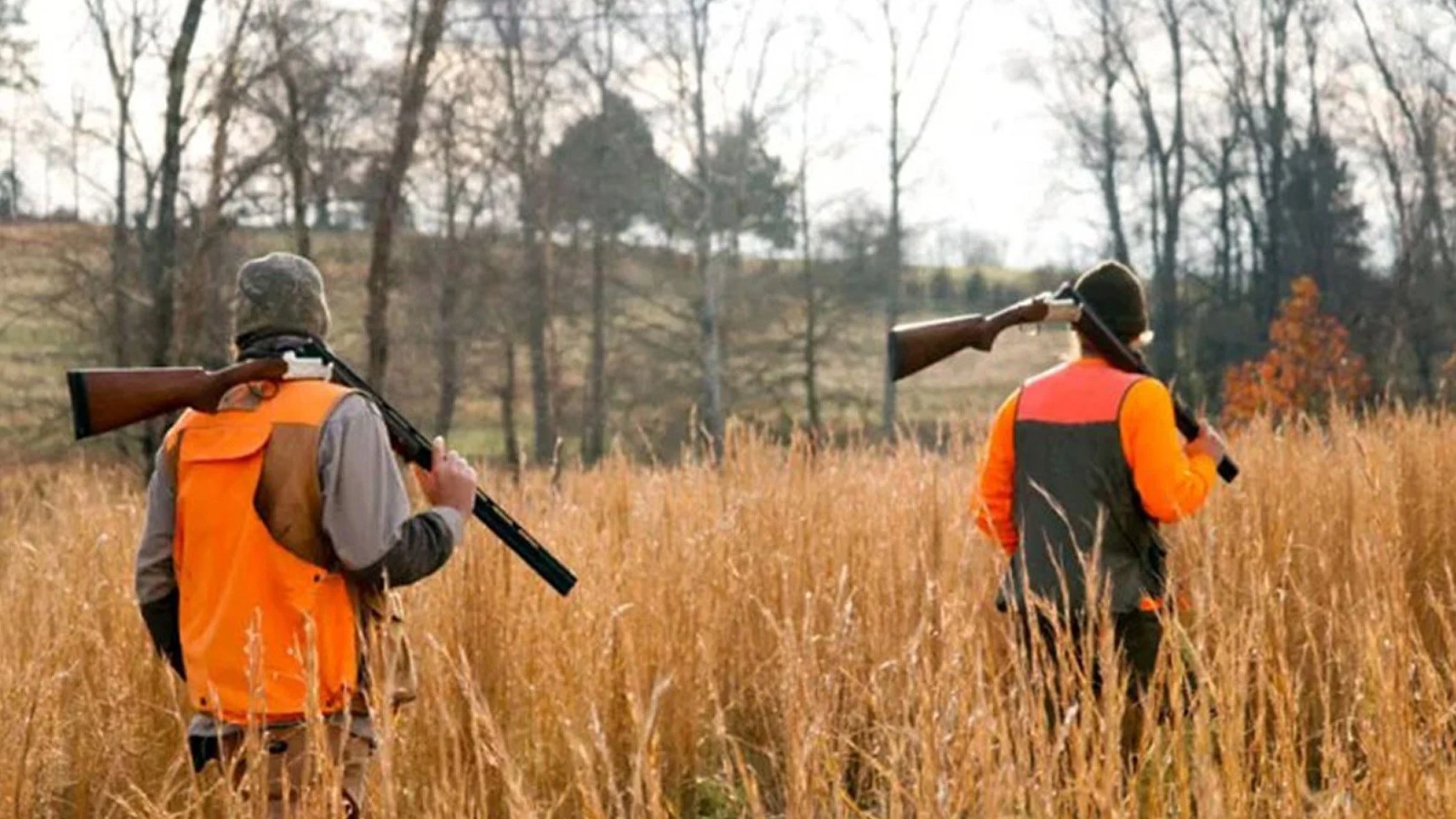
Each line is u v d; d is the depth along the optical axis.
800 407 46.28
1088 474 5.35
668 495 7.34
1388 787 3.64
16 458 24.86
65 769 5.35
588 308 48.91
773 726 5.99
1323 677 5.57
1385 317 46.47
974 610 4.12
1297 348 33.38
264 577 3.98
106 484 10.91
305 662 3.91
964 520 6.53
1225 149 50.44
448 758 5.19
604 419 44.66
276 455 3.99
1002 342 57.50
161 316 21.69
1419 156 47.34
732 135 45.69
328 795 3.58
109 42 24.80
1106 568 5.30
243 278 4.18
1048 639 5.34
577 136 44.41
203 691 4.03
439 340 40.62
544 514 7.85
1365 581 4.64
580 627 5.65
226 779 3.65
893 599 5.55
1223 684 3.85
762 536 6.61
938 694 3.56
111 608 6.23
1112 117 50.94
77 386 4.00
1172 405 5.44
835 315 46.66
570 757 5.29
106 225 27.06
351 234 40.00
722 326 46.44
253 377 4.05
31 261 31.69
